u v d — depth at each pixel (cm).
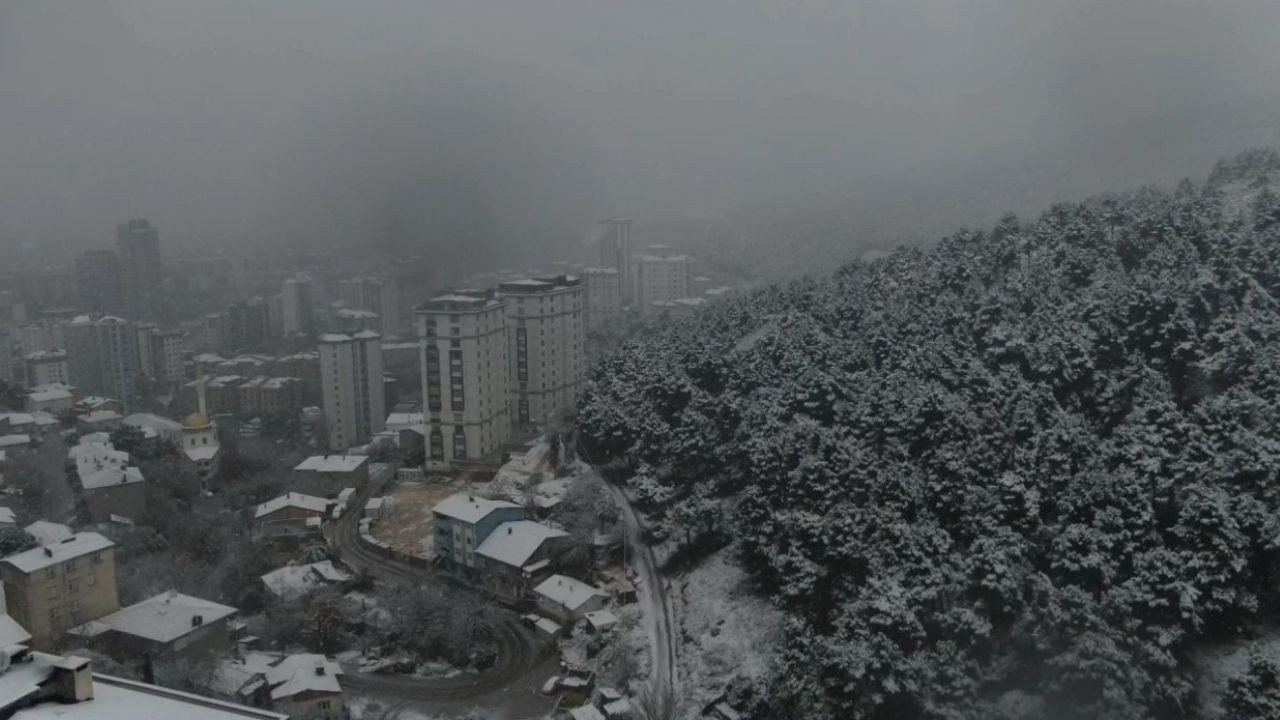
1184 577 7438
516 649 10562
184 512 14975
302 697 8938
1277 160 15388
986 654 7738
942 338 11656
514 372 19238
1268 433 8144
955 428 9325
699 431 12462
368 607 11338
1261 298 9962
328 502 15025
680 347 15612
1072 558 7744
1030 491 8481
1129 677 6969
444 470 16725
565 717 9044
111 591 10200
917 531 8488
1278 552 7531
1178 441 8412
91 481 14325
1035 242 13662
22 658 3794
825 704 7612
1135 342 10256
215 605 10119
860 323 13462
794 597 8975
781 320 15075
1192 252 11406
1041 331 10725
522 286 18938
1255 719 6738
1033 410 9312
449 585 12100
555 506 13350
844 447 9769
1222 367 9162
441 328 16338
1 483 15625
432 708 9362
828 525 8919
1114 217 13725
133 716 3591
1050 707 7256
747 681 8762
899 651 7600
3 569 9669
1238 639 7525
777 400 11888
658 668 9681
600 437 14600
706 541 11525
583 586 11319
